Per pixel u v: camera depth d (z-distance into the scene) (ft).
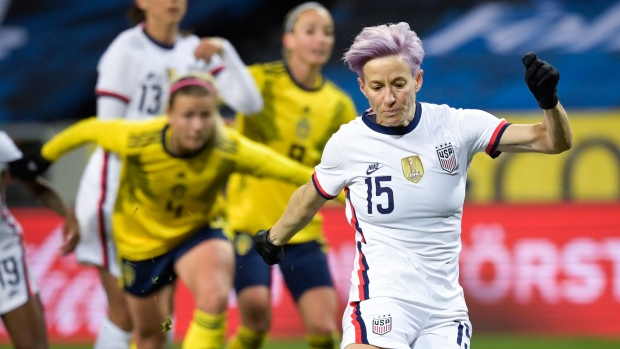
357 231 47.11
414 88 45.06
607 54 159.02
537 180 116.06
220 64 75.31
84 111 168.25
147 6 72.23
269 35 172.96
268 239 49.44
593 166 116.06
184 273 62.85
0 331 105.91
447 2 170.50
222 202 66.54
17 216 110.63
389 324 44.88
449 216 45.91
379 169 45.60
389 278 45.62
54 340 107.45
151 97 72.95
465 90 157.07
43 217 110.11
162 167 61.46
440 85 158.61
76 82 168.76
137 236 64.39
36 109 167.22
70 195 114.73
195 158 61.16
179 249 64.08
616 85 155.84
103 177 73.10
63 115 167.22
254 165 62.54
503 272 106.11
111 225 72.84
